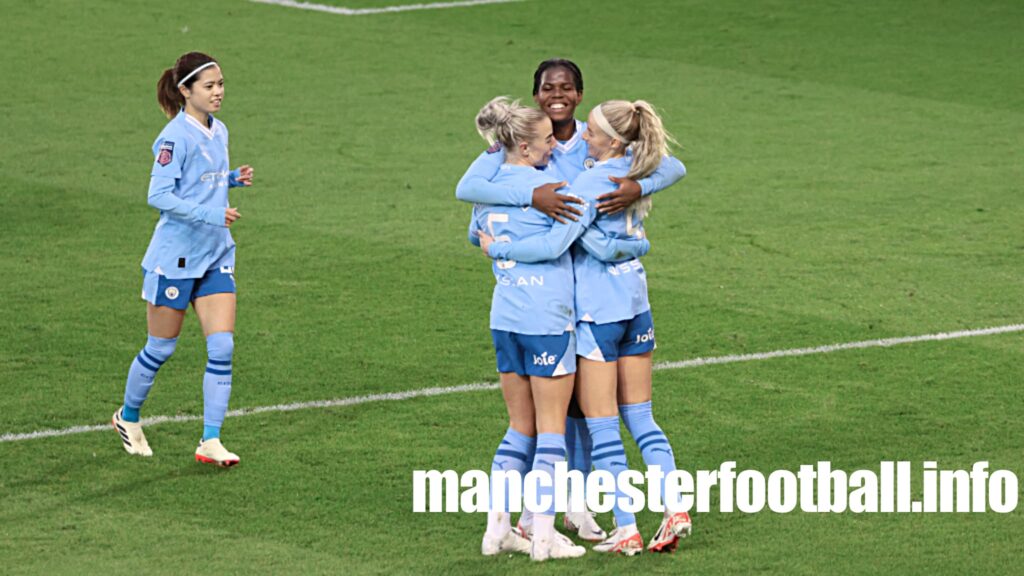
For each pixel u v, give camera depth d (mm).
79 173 51500
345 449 28891
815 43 74438
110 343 35219
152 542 24641
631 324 24109
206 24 75688
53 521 25500
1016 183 51188
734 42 74500
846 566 23672
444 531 25219
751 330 36281
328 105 61969
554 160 24938
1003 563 23766
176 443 29266
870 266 41844
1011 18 79688
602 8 80875
